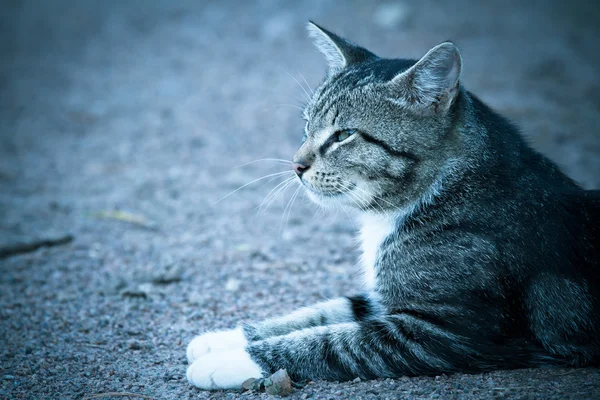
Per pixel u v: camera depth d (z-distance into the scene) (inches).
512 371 205.2
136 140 531.8
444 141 220.8
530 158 228.1
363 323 206.4
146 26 824.9
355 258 332.5
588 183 414.0
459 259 207.3
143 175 466.9
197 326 258.8
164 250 350.0
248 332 226.7
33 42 796.0
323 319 229.6
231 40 746.8
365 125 224.2
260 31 761.0
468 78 604.1
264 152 492.7
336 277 306.7
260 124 544.4
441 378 201.6
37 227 381.7
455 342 201.3
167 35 788.0
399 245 217.6
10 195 436.1
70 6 905.5
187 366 224.2
